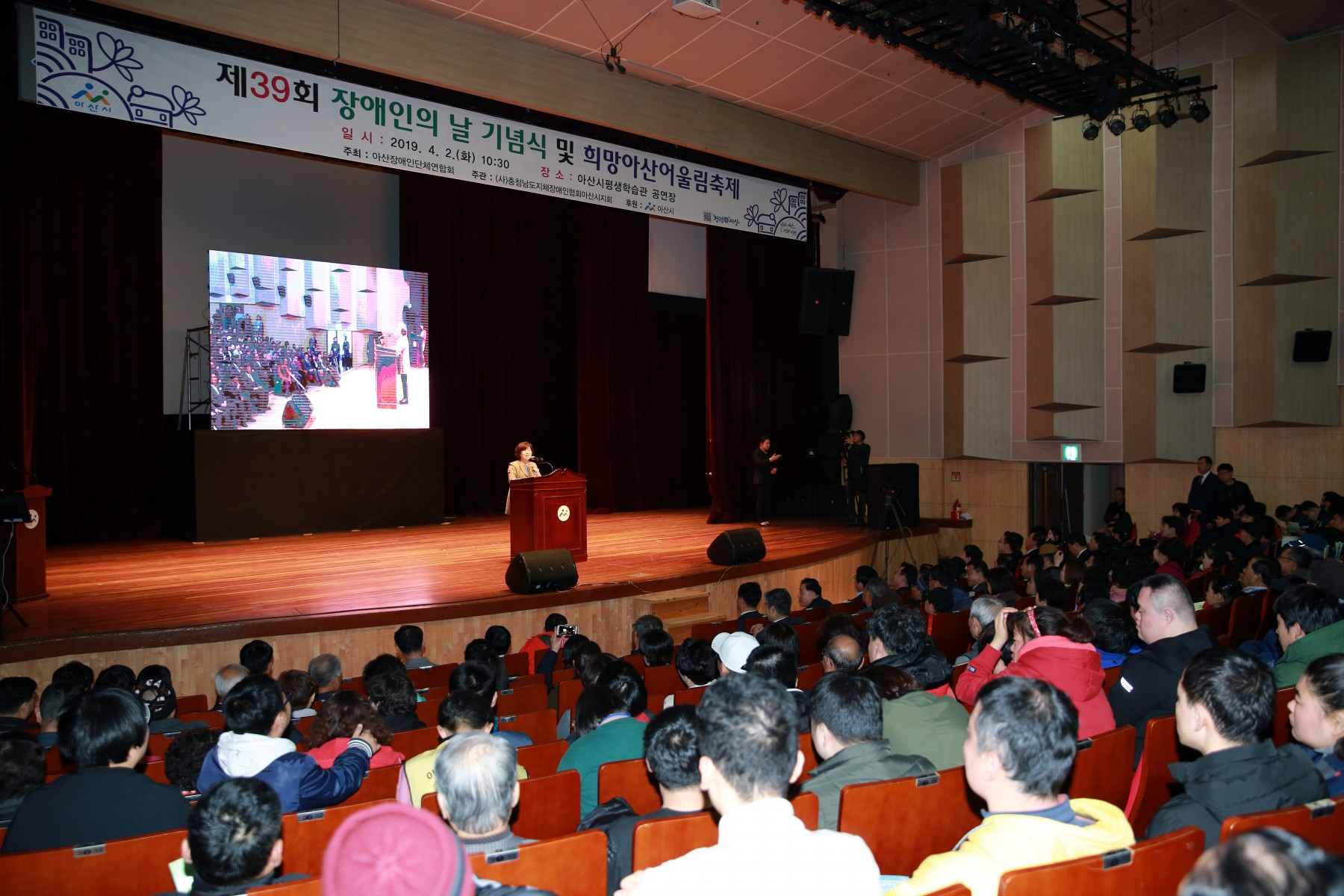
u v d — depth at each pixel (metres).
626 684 3.63
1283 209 11.45
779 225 12.70
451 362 13.41
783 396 15.06
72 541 10.64
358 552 10.16
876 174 13.70
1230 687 2.04
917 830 2.38
